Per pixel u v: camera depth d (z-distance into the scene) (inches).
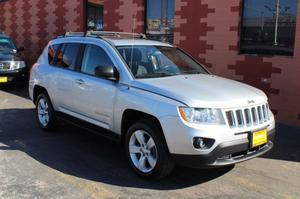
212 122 189.5
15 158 241.0
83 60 261.6
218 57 381.4
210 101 192.5
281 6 338.3
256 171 226.7
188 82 217.2
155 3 450.9
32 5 637.9
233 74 370.3
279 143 280.4
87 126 253.9
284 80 334.0
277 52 345.1
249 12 360.8
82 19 545.6
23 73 509.0
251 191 199.9
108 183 205.9
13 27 690.8
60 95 277.4
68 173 218.7
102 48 246.7
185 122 188.2
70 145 269.1
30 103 411.2
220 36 377.7
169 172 204.7
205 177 215.9
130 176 215.6
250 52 363.9
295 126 327.6
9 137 285.3
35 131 302.4
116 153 254.2
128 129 216.8
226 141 189.8
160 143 198.8
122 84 223.3
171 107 193.3
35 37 639.1
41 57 312.0
